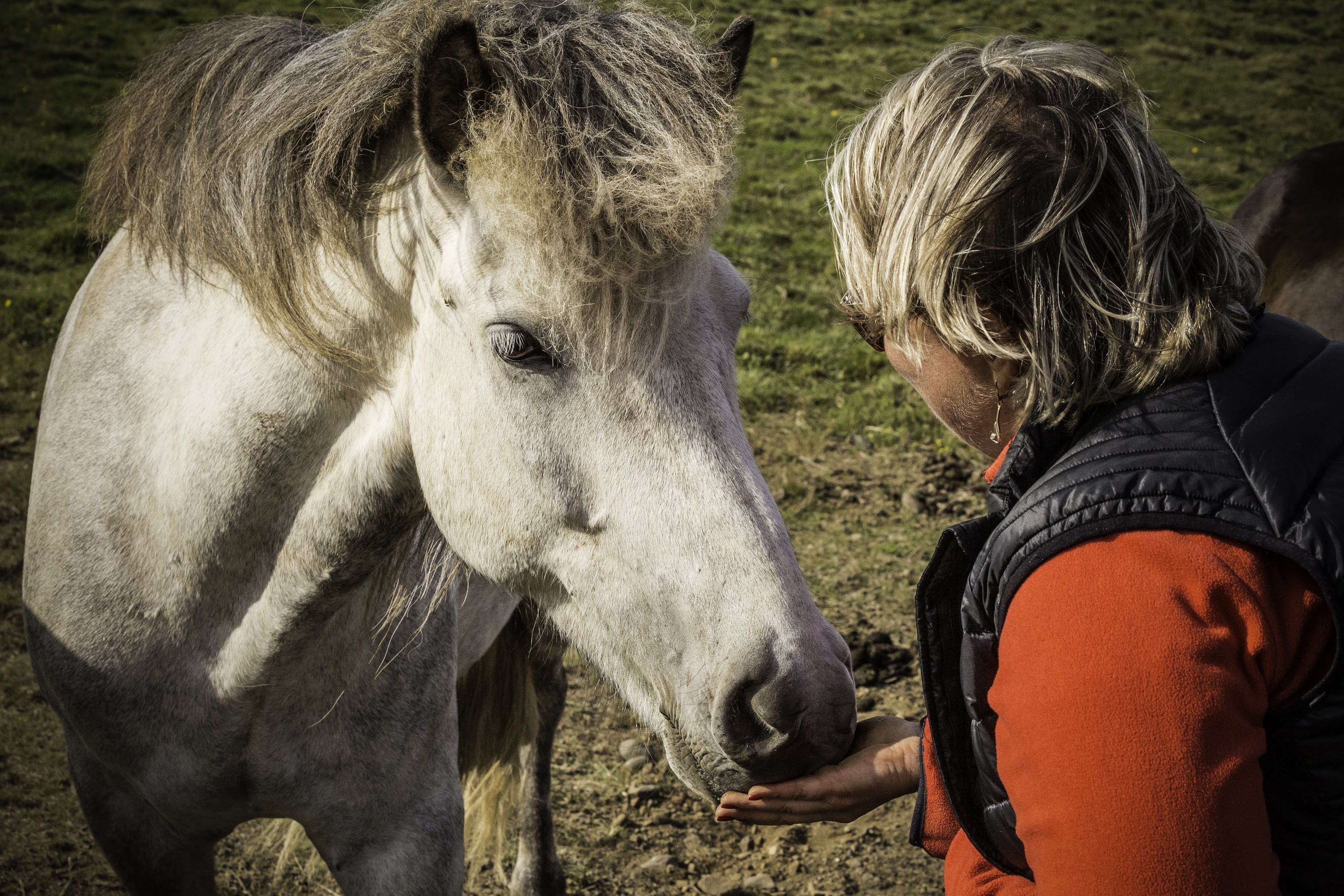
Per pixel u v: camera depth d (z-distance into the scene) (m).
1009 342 0.92
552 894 2.53
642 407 1.18
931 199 0.90
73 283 6.14
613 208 1.09
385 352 1.37
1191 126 11.60
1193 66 13.73
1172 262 0.87
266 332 1.33
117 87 10.10
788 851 2.71
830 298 6.68
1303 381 0.84
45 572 1.66
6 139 8.54
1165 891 0.69
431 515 1.46
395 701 1.61
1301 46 14.81
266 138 1.30
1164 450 0.80
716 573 1.15
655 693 1.23
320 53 1.36
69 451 1.65
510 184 1.13
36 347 5.37
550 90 1.14
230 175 1.31
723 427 1.21
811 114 11.09
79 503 1.61
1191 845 0.69
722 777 1.18
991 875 1.07
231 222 1.31
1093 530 0.78
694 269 1.18
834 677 1.15
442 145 1.18
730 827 2.82
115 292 1.70
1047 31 14.70
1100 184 0.87
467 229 1.20
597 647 1.28
